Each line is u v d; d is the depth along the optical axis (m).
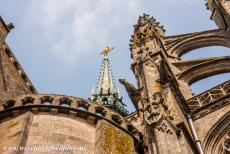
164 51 45.56
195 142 26.02
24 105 24.89
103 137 23.03
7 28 37.19
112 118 25.77
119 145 23.23
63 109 25.00
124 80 35.16
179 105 29.14
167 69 34.81
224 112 29.39
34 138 22.70
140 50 43.62
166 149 21.66
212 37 46.91
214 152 26.83
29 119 23.83
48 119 24.31
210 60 41.03
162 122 23.69
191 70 40.69
